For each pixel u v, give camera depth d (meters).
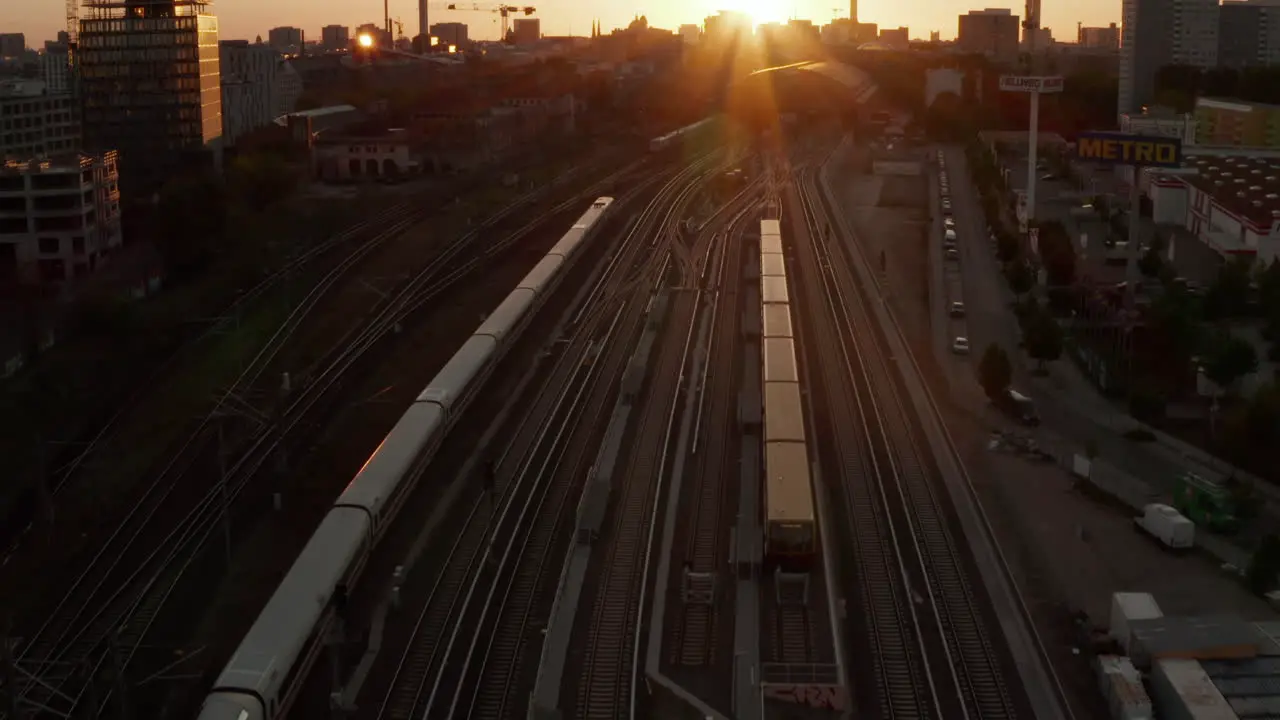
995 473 80.31
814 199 186.62
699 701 54.41
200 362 106.06
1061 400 95.25
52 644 60.88
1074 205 171.62
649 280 136.62
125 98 194.62
